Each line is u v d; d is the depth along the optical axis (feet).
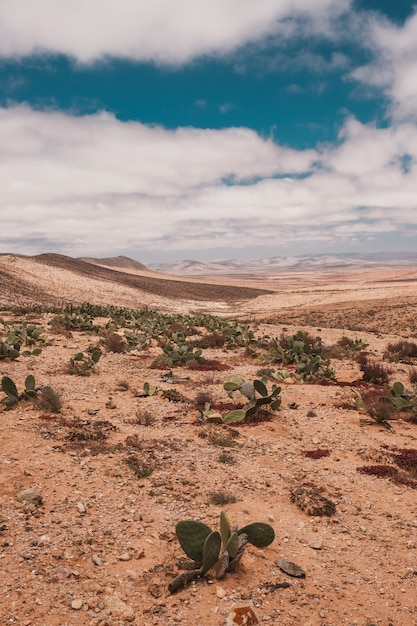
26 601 15.06
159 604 15.74
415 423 40.98
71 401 40.68
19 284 336.08
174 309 410.93
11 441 28.78
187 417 38.70
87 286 423.23
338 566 18.78
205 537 17.85
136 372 56.95
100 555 18.17
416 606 16.44
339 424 39.19
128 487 24.18
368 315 225.56
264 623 15.08
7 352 57.16
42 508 21.16
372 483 27.43
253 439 34.27
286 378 55.93
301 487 26.09
